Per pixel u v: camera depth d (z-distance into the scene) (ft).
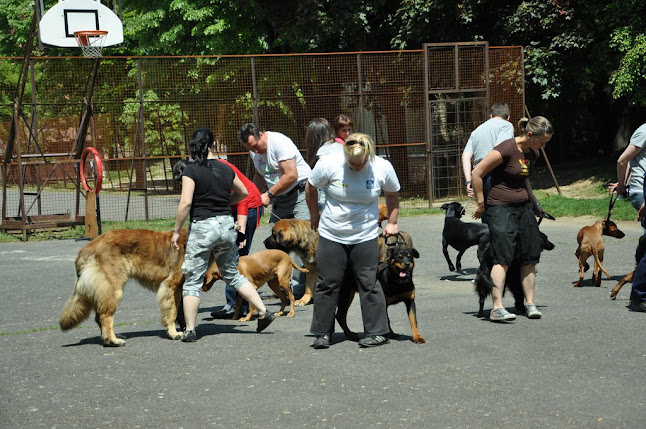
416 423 13.60
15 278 32.65
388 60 60.29
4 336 21.81
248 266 23.57
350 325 22.86
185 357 18.70
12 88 89.92
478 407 14.37
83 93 63.93
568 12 62.03
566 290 27.37
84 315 20.15
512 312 23.58
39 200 52.21
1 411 14.80
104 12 54.60
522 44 66.03
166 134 68.59
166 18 82.99
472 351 18.60
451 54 59.11
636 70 57.26
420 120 60.75
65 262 37.35
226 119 64.18
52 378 17.08
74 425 13.93
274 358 18.44
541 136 21.86
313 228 20.24
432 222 49.57
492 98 60.54
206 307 26.53
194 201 20.25
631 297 23.30
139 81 56.03
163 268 20.74
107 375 17.22
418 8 62.08
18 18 98.07
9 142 49.96
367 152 18.66
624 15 58.85
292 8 66.59
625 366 16.96
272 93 62.13
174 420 14.07
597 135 82.84
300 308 25.81
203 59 63.41
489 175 23.35
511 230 21.98
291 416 14.12
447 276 31.42
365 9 63.77
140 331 22.26
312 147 26.35
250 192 24.29
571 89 71.15
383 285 19.81
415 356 18.28
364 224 19.17
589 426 13.26
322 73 61.36
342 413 14.23
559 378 16.14
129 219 56.70
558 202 53.47
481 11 66.80
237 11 77.46
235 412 14.42
